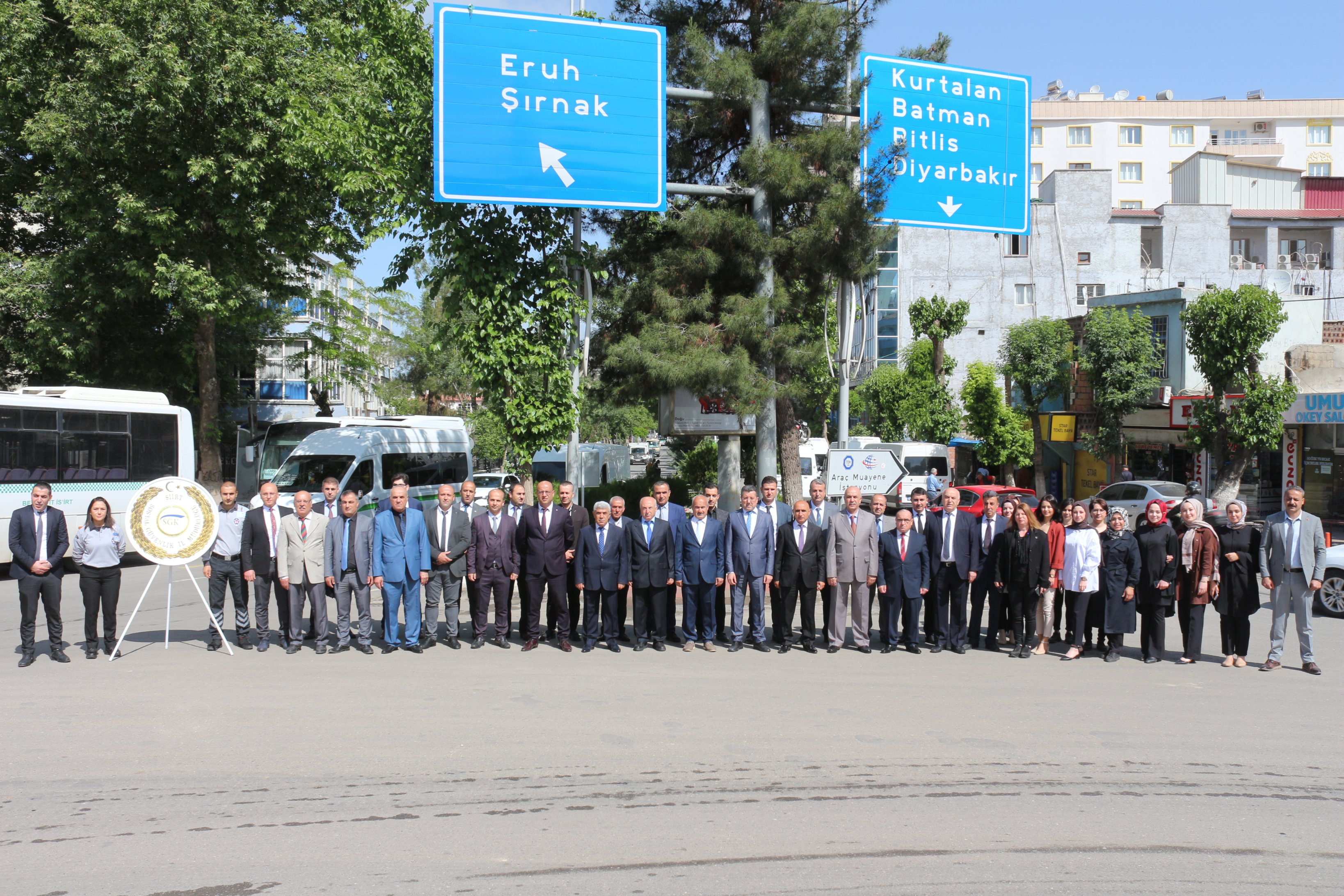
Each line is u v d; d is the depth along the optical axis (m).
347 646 9.70
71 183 21.28
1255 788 5.65
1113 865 4.50
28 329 22.91
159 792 5.39
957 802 5.35
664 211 13.59
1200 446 22.98
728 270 14.06
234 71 20.77
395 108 16.39
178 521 9.43
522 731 6.64
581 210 14.13
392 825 4.93
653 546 9.87
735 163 15.20
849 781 5.67
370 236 15.41
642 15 15.24
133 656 9.21
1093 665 9.55
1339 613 13.00
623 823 4.97
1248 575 9.45
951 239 44.59
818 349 13.64
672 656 9.67
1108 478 30.70
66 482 16.92
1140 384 26.59
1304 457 24.00
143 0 19.84
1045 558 9.81
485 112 11.59
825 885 4.23
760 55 13.70
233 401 31.59
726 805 5.25
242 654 9.38
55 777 5.63
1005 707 7.52
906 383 37.09
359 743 6.33
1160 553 9.59
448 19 11.47
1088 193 44.47
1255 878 4.38
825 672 8.84
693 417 14.64
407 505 9.64
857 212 12.66
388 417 20.44
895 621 10.13
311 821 4.98
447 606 10.05
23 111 21.25
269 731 6.58
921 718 7.14
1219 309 22.09
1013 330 30.38
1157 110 77.25
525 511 10.02
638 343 12.88
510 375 13.62
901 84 13.37
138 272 21.53
